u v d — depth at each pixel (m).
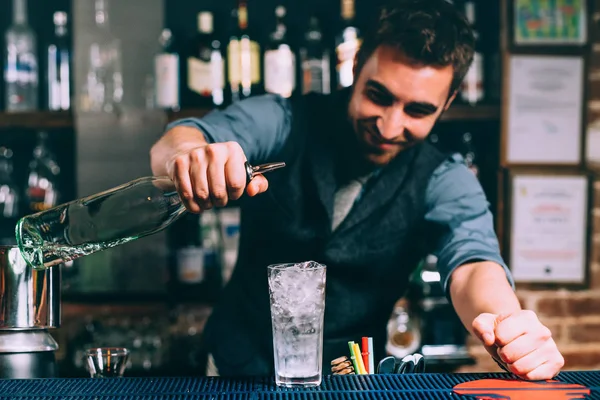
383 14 1.93
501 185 2.65
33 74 2.61
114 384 1.04
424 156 1.99
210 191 1.03
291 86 2.51
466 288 1.55
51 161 2.66
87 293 2.58
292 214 2.02
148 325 2.58
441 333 2.58
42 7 2.71
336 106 2.02
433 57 1.88
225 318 2.05
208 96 2.61
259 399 0.95
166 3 2.70
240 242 2.08
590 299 2.67
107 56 2.59
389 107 1.94
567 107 2.66
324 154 2.00
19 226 1.12
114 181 2.58
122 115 2.57
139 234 1.15
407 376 1.08
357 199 2.00
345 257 2.01
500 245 2.66
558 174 2.66
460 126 2.72
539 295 2.68
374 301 2.04
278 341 1.02
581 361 2.67
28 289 1.18
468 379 1.05
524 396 0.95
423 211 1.97
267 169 1.07
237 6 2.63
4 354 1.16
